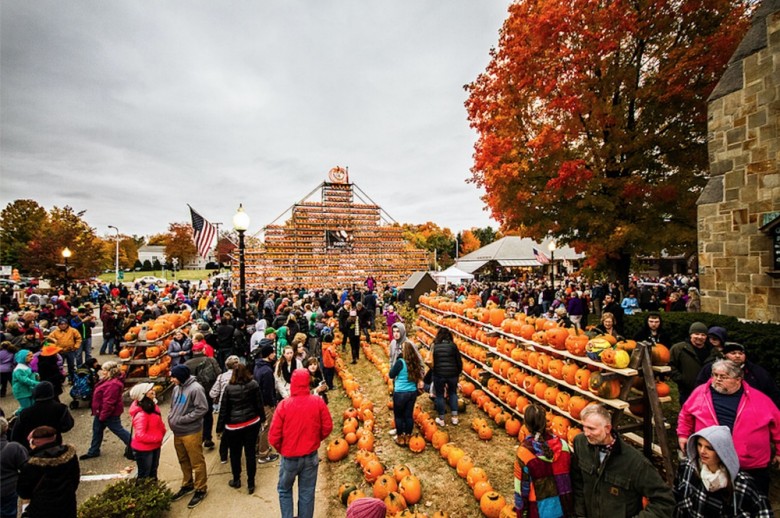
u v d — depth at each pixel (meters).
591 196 10.35
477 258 45.25
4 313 14.39
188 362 6.25
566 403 5.17
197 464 4.56
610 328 6.18
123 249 76.25
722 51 8.88
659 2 9.16
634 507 2.51
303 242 32.97
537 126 11.66
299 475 3.95
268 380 5.66
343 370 9.48
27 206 42.44
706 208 7.99
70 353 9.15
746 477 2.39
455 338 9.27
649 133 10.48
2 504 3.63
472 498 4.54
